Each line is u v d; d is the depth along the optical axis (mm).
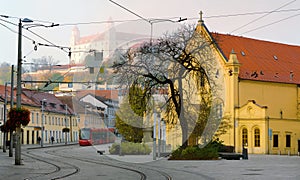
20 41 33844
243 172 26188
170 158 39562
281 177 22531
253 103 61719
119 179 21578
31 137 93688
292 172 26078
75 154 49812
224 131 45844
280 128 62781
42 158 40969
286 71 71125
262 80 66312
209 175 24109
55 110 106938
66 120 104250
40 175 23641
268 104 66875
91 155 47469
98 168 29047
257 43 73875
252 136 61688
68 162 35281
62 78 44656
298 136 64938
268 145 61031
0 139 79000
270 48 74438
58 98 113812
